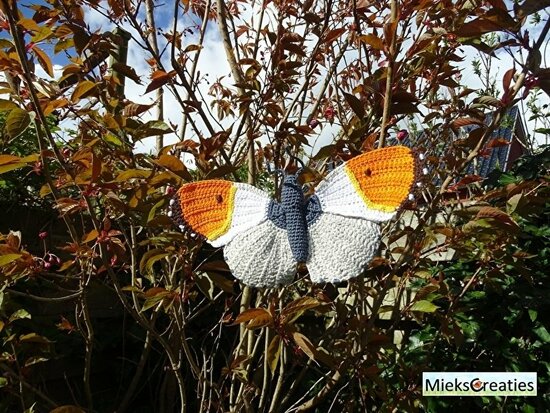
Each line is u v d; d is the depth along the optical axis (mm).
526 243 1001
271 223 479
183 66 803
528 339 979
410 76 762
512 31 571
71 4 696
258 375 873
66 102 609
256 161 971
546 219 1037
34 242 947
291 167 807
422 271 832
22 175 906
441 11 684
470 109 708
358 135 675
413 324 1104
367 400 1046
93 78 726
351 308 831
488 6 729
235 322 571
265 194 496
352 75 1023
